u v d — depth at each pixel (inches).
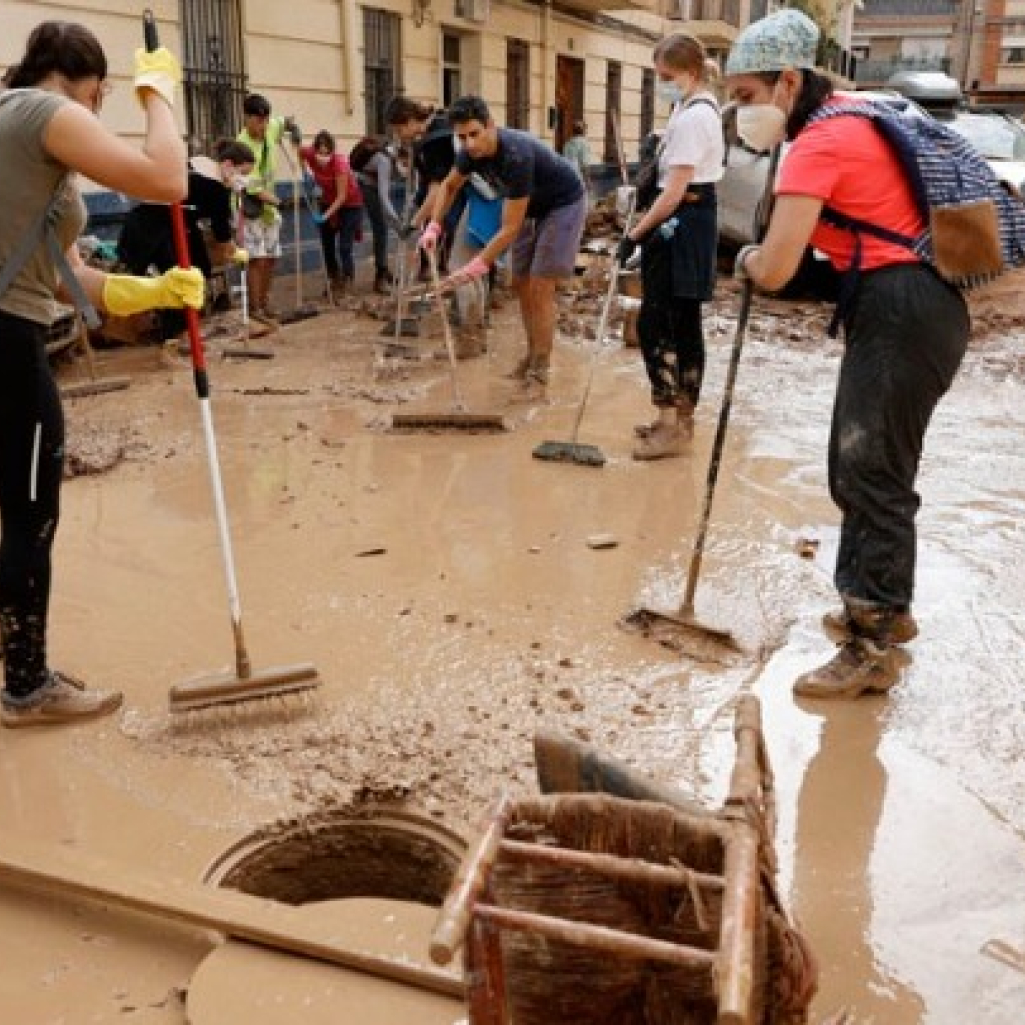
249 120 372.5
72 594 167.2
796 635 153.7
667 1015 71.6
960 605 161.5
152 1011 91.3
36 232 116.1
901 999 90.2
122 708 135.6
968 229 121.8
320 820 115.8
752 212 476.4
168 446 240.1
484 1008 65.5
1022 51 2143.2
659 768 122.3
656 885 68.9
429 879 117.2
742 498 207.8
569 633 154.1
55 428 124.6
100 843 110.6
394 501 205.6
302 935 94.0
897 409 128.0
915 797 116.9
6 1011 91.3
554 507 202.4
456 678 142.0
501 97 652.7
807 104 130.2
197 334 130.8
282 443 242.5
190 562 178.4
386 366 313.0
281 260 493.4
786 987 72.1
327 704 135.9
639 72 874.1
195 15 419.5
